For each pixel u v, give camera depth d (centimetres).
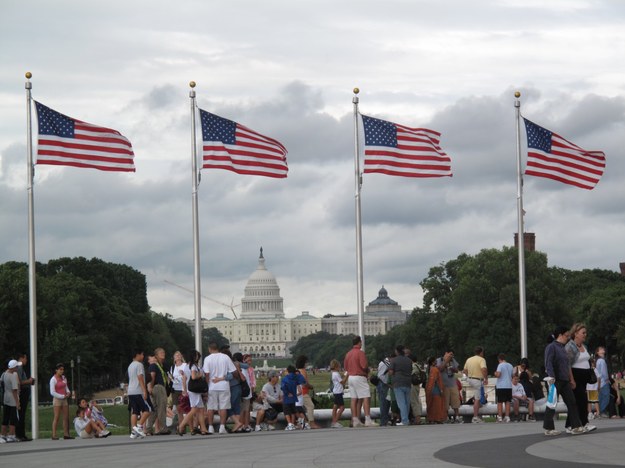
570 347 4869
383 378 6500
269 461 3959
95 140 7275
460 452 4106
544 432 4975
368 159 7831
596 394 6419
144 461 4109
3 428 5947
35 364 6938
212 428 5953
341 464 3769
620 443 4319
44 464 4100
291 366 6328
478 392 6775
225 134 7656
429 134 7938
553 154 8269
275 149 7731
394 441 4759
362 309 7900
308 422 6612
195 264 7619
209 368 5938
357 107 7975
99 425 6406
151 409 6066
